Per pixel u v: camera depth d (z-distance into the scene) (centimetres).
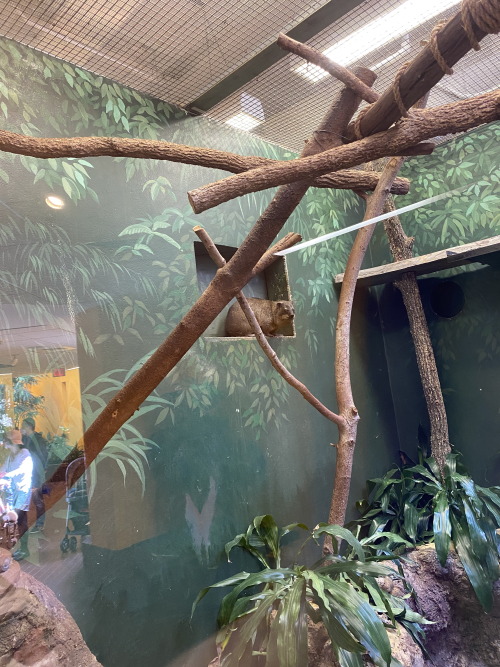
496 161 278
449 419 382
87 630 192
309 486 316
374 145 134
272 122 280
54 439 182
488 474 363
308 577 203
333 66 151
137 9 197
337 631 181
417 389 395
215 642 238
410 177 319
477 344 369
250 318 226
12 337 187
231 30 211
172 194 262
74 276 213
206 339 269
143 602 215
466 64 189
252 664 211
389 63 219
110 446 215
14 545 158
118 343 223
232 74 240
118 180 239
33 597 153
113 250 231
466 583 277
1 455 164
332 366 353
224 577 251
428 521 325
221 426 266
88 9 196
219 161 152
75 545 187
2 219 195
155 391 240
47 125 217
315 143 156
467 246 314
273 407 300
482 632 270
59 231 212
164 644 219
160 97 261
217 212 285
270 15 203
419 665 217
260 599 225
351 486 349
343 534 222
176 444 243
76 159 224
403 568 277
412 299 370
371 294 405
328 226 361
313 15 202
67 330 204
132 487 220
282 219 163
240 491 269
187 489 243
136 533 218
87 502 198
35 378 187
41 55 220
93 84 236
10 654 139
